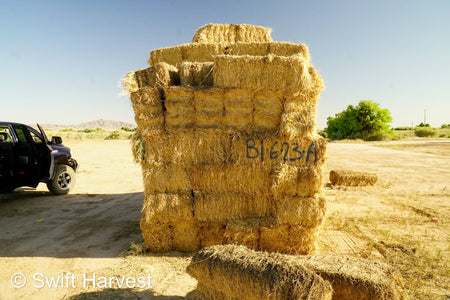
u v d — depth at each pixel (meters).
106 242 4.74
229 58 4.06
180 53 5.15
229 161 4.25
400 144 27.39
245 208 4.33
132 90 4.20
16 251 4.39
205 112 4.19
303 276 2.61
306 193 4.12
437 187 8.53
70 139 29.58
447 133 44.00
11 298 3.20
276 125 4.19
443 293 3.19
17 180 6.96
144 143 4.26
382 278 2.85
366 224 5.36
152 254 4.28
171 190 4.30
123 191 8.64
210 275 2.99
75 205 7.05
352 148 23.48
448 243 4.48
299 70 4.00
